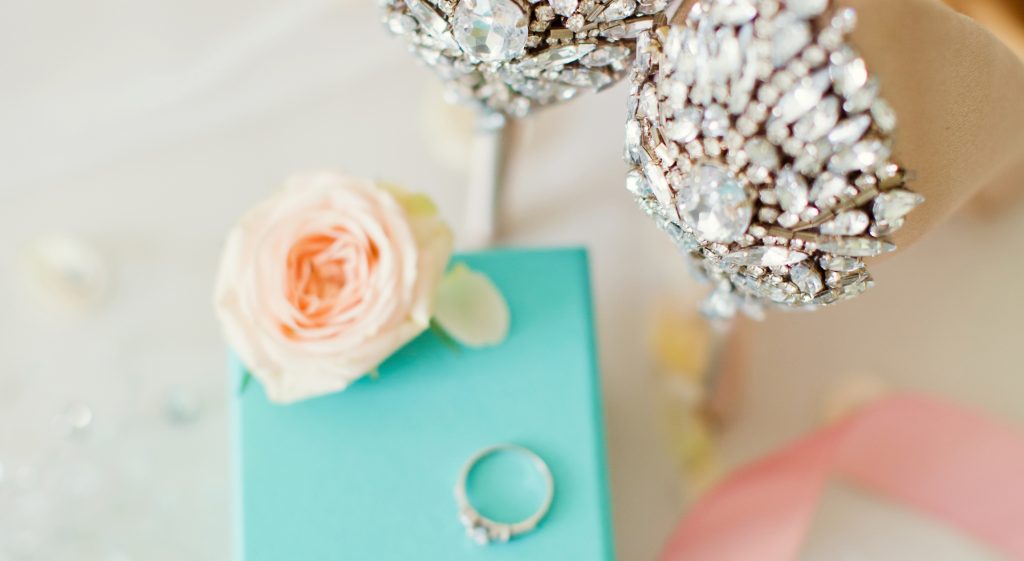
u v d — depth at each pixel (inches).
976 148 11.3
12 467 16.0
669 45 10.6
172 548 16.0
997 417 17.2
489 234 16.6
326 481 13.4
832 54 10.1
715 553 14.9
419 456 13.5
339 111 17.5
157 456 16.3
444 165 17.4
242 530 13.2
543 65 11.7
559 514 13.3
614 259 17.3
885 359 17.4
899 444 15.9
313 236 12.7
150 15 16.6
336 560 13.2
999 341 17.4
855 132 10.2
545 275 14.1
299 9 16.8
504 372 13.7
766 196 10.5
